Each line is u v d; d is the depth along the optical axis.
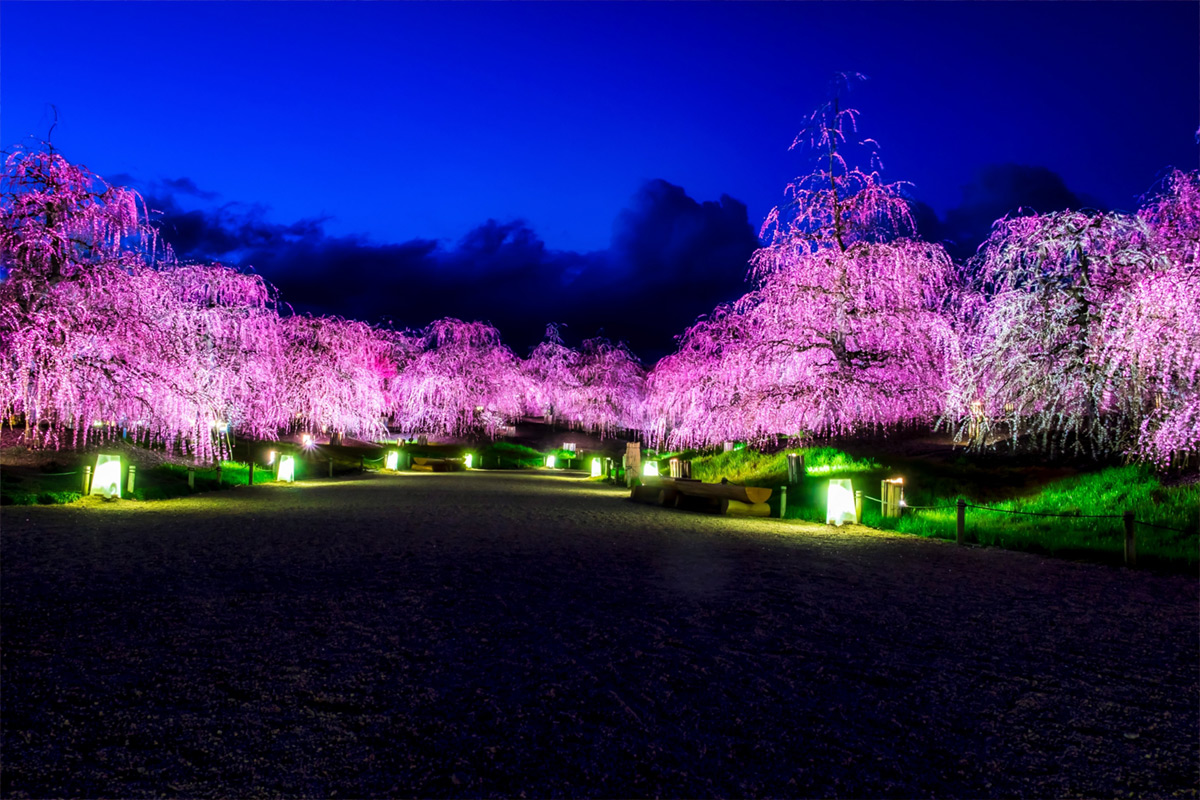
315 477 29.92
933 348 21.38
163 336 20.41
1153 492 14.50
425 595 7.90
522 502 20.64
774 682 5.27
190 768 3.73
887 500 16.17
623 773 3.79
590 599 7.92
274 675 5.16
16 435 21.97
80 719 4.32
